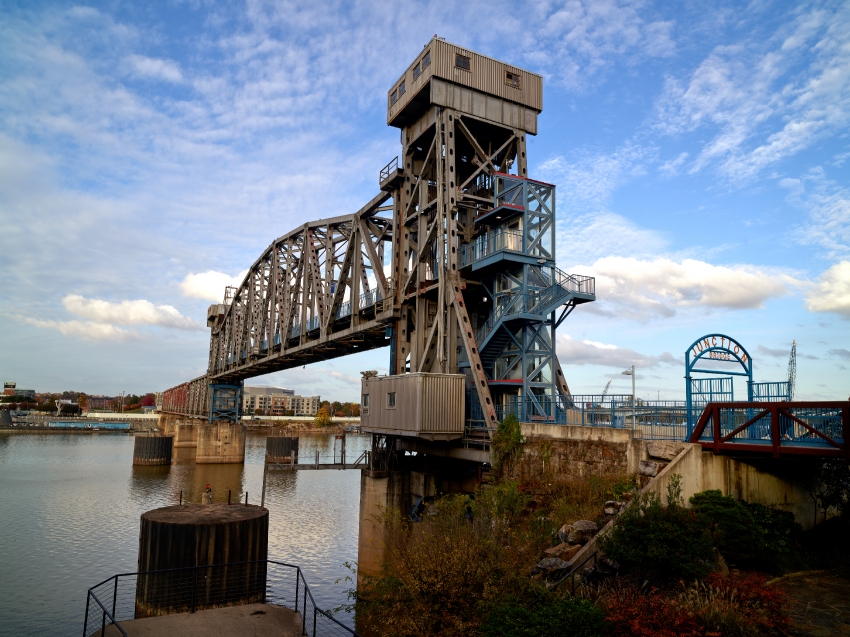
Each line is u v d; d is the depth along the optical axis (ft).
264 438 570.05
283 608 59.62
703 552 47.34
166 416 608.19
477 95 122.31
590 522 57.21
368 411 125.18
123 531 155.53
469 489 112.47
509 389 109.60
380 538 118.21
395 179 134.92
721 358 70.08
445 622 44.32
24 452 374.22
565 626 37.09
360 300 157.28
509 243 107.34
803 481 69.10
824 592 48.49
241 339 275.59
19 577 116.37
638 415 73.67
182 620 55.52
